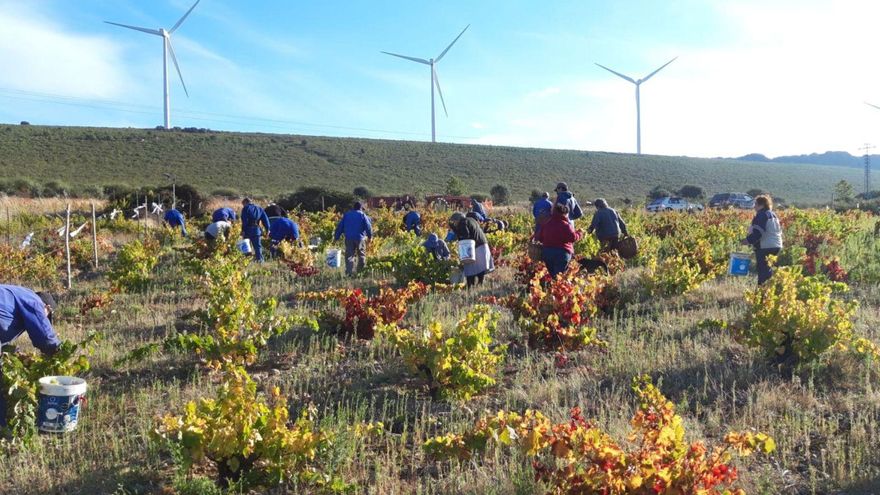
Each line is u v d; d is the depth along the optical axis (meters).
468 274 11.44
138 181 65.00
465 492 4.51
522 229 21.91
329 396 6.37
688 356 7.09
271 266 14.79
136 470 4.91
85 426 5.82
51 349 5.71
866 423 5.20
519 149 102.69
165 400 6.37
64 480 4.87
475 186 77.06
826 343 6.34
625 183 85.75
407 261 11.59
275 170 77.00
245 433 4.42
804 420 5.27
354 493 4.54
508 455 4.98
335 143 93.50
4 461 5.14
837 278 10.87
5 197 38.75
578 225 19.94
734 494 3.73
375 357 7.59
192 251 15.08
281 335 8.45
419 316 9.38
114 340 8.51
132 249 14.11
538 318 7.70
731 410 5.71
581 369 6.88
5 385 5.36
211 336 7.84
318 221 24.81
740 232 17.25
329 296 9.95
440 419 5.78
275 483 4.61
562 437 3.97
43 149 73.88
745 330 6.95
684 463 3.73
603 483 3.74
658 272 10.27
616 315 9.01
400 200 39.91
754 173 102.81
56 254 16.97
